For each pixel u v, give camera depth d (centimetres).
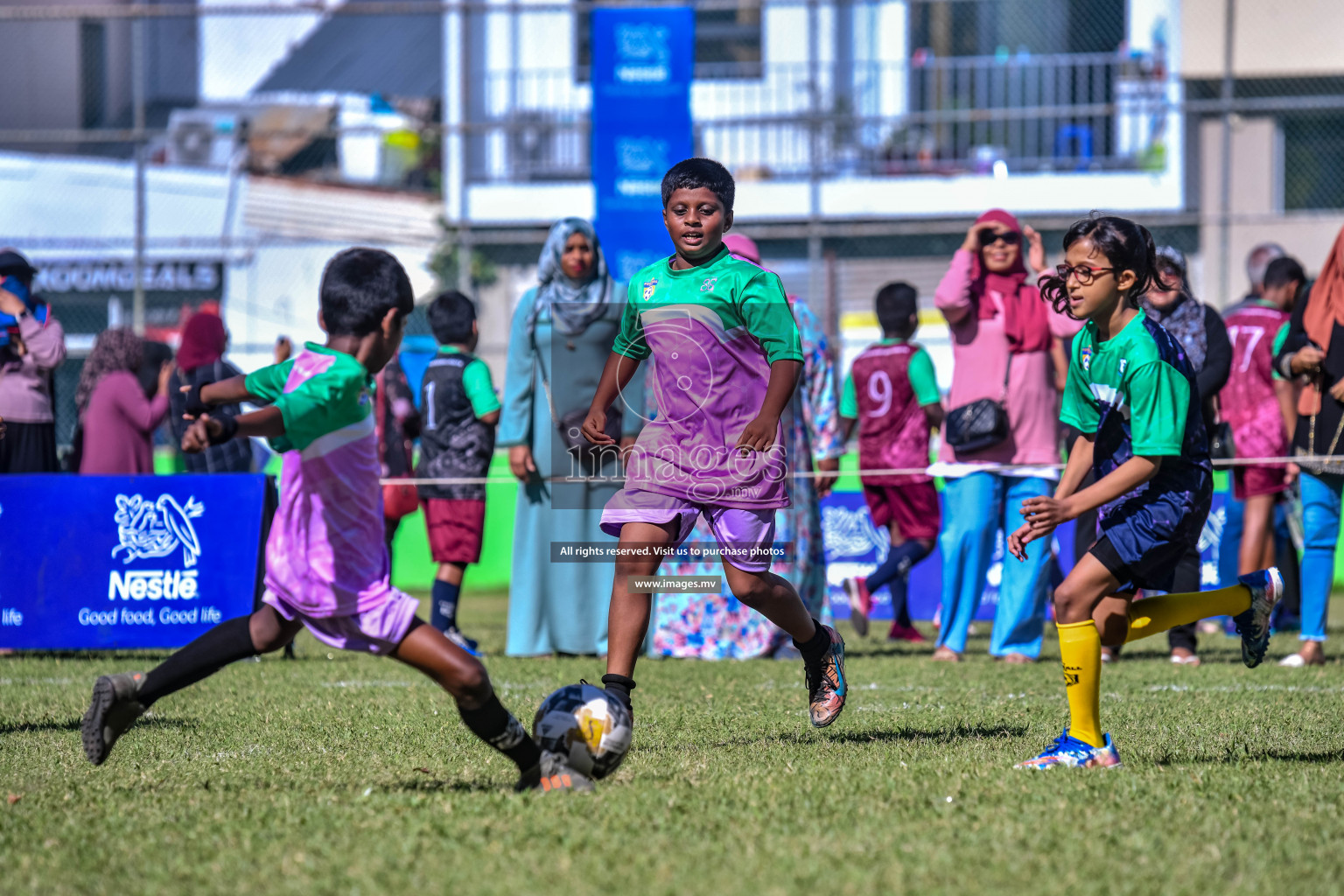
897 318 2248
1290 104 3600
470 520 2020
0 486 1988
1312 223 4491
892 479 2247
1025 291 1894
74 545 1973
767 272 1054
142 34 3575
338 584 856
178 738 1183
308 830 801
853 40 4722
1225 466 2288
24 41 5784
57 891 683
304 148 5134
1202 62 4472
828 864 716
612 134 3105
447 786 947
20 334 2089
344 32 5888
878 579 2244
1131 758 1038
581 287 1916
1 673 1764
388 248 4547
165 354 2539
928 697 1465
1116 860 721
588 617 1961
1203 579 2589
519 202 4575
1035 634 1920
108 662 1914
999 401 1892
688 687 1580
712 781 941
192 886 689
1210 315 1888
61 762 1060
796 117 3784
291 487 857
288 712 1344
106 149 5756
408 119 5003
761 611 1088
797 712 1341
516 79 4712
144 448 2188
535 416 1952
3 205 5106
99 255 4928
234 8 3500
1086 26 4678
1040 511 942
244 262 4869
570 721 918
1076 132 4534
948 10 4753
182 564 1961
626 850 744
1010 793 884
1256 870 702
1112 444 1005
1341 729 1193
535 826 798
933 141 4591
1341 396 1772
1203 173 4538
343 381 825
